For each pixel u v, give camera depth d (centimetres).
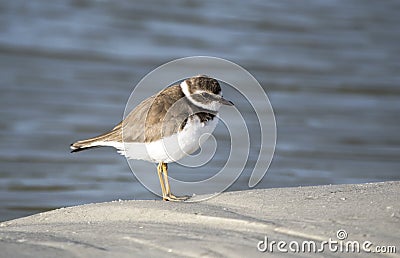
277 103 2431
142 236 901
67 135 2123
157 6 3322
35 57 2694
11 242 884
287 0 3525
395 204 985
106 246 866
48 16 3123
